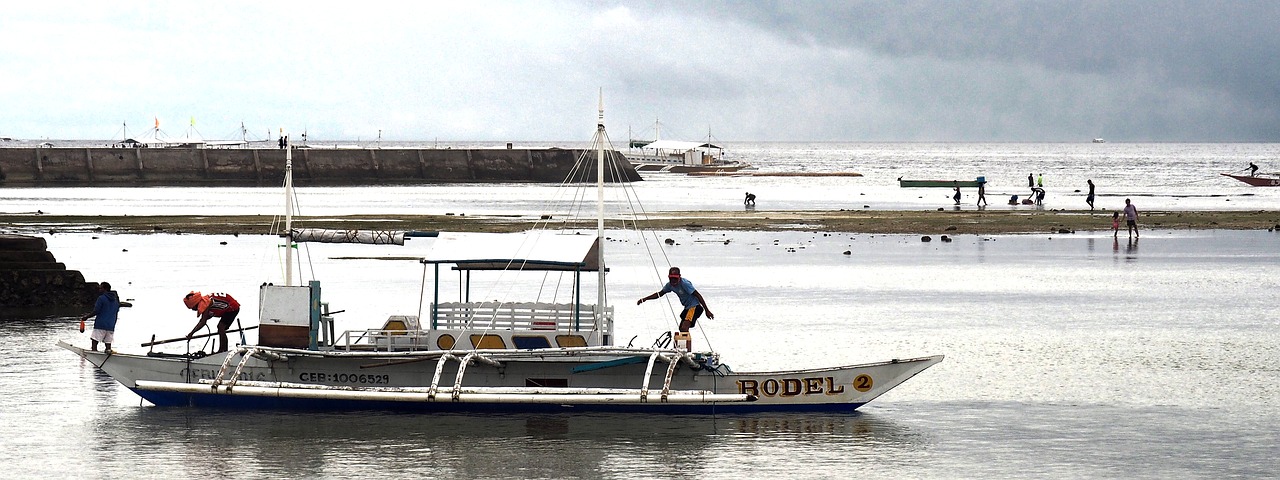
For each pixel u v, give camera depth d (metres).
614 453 71.19
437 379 77.81
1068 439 74.31
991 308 134.88
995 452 71.44
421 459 69.75
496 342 83.12
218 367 81.44
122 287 154.75
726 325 121.69
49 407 82.38
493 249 84.88
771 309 134.38
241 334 88.25
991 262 190.38
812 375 80.50
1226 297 144.12
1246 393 87.00
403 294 149.75
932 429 76.94
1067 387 89.50
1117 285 157.38
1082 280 163.62
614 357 79.88
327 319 84.69
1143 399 85.12
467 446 72.56
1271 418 79.50
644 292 152.38
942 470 67.69
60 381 90.94
